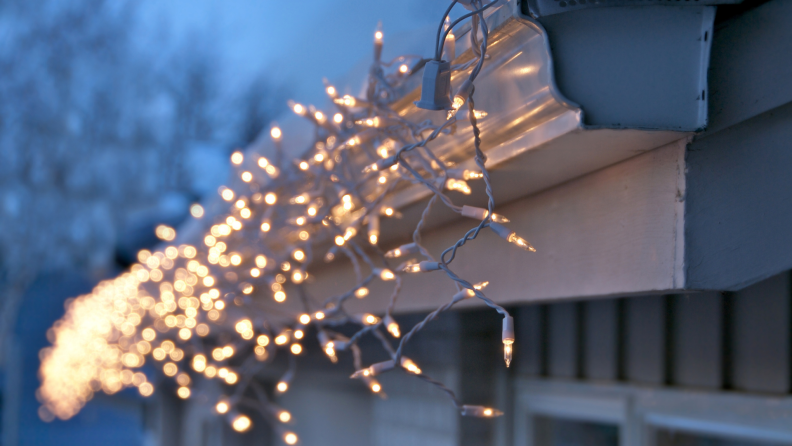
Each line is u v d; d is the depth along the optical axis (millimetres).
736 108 1330
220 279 2023
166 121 14891
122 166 14477
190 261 2562
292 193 1893
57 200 14180
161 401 6684
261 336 1990
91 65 14312
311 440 4391
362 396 3668
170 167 14656
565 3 1296
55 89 13930
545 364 2539
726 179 1342
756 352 1806
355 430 3701
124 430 18906
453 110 1302
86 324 5207
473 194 1579
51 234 14188
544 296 1543
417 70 1501
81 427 18828
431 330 2742
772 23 1341
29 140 13758
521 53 1357
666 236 1349
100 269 14289
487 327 2635
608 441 2299
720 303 1889
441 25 1323
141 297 3836
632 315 2188
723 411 1854
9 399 15219
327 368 3723
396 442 3086
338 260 2469
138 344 3840
